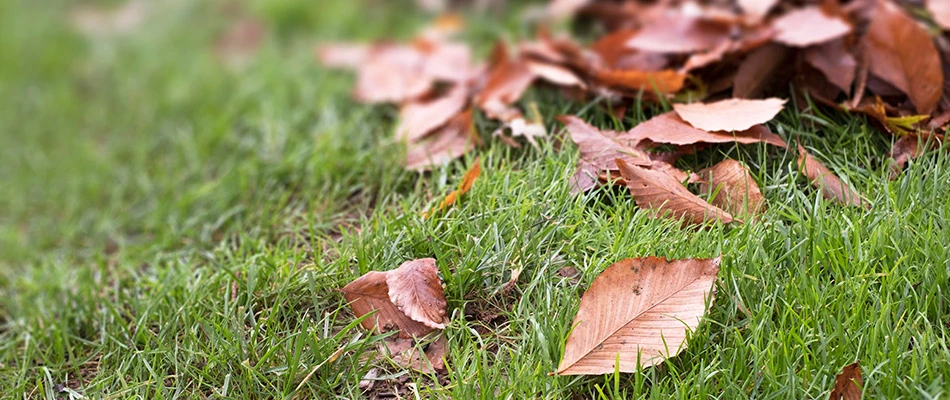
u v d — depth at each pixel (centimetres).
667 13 105
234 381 82
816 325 79
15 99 132
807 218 84
